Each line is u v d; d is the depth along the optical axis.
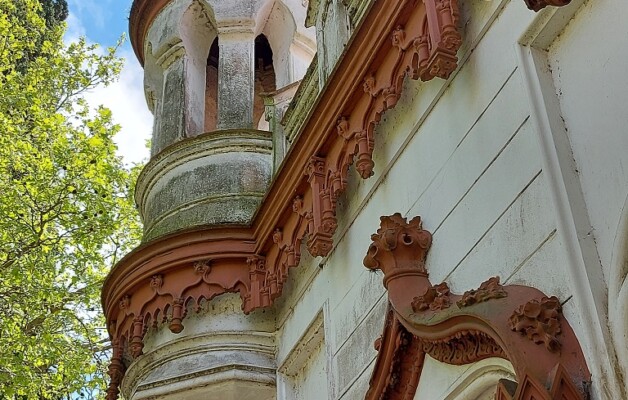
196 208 11.26
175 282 10.26
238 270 10.19
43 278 15.01
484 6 6.56
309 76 10.78
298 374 9.93
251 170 11.57
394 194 7.67
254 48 14.27
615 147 5.05
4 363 14.09
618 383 4.52
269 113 12.08
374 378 6.92
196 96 13.49
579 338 4.84
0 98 16.14
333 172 8.34
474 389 5.88
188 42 13.83
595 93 5.33
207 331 10.27
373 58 7.57
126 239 16.42
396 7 7.16
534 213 5.54
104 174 15.88
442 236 6.69
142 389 10.27
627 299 4.54
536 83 5.77
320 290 9.06
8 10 19.59
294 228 9.24
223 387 9.98
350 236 8.51
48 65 17.83
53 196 15.34
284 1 13.94
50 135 16.30
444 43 6.48
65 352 14.91
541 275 5.34
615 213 4.95
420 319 6.19
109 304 11.11
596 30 5.43
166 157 12.09
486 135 6.30
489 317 5.31
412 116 7.54
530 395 4.73
